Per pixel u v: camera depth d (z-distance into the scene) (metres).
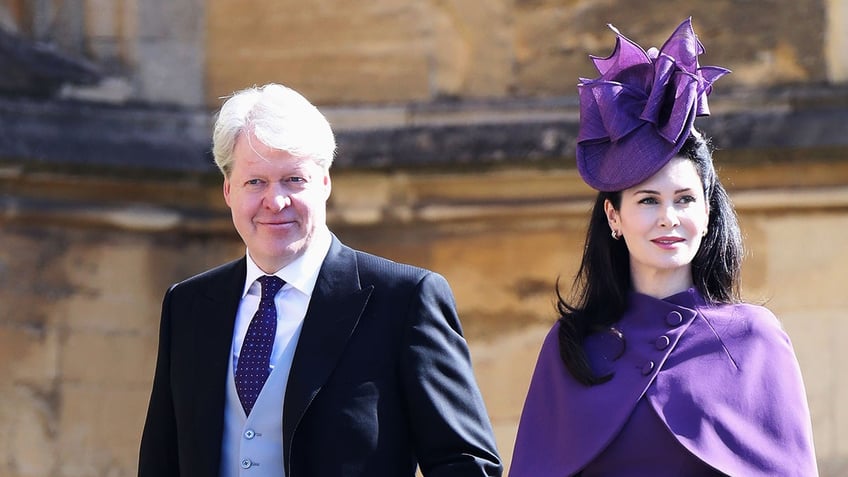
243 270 12.60
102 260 22.80
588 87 12.22
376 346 11.97
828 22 21.27
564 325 12.30
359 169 22.39
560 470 11.80
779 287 20.97
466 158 21.97
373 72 22.83
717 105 21.27
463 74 22.48
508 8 22.41
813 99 21.06
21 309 22.28
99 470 22.45
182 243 23.31
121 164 22.59
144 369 22.84
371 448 11.66
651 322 12.05
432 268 22.17
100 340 22.67
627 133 11.90
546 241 21.84
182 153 23.17
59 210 22.31
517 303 21.84
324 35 23.08
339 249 12.52
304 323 12.08
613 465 11.66
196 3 23.70
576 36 22.19
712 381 11.57
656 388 11.64
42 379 22.34
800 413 11.52
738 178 21.06
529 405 12.39
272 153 11.91
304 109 12.08
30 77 22.45
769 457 11.26
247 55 23.47
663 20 21.88
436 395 11.84
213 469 11.94
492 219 22.03
